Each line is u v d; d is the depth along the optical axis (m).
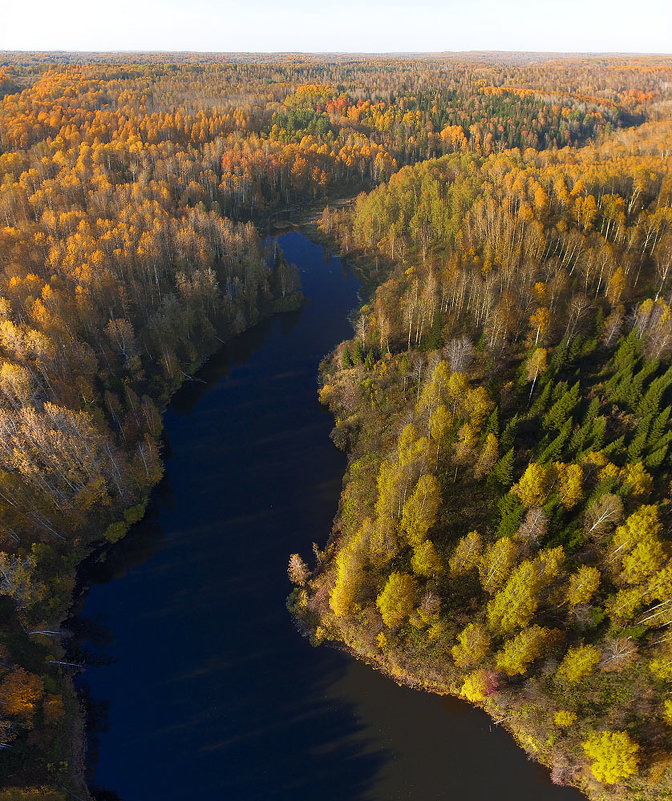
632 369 83.56
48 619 68.62
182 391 114.19
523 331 100.88
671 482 63.34
